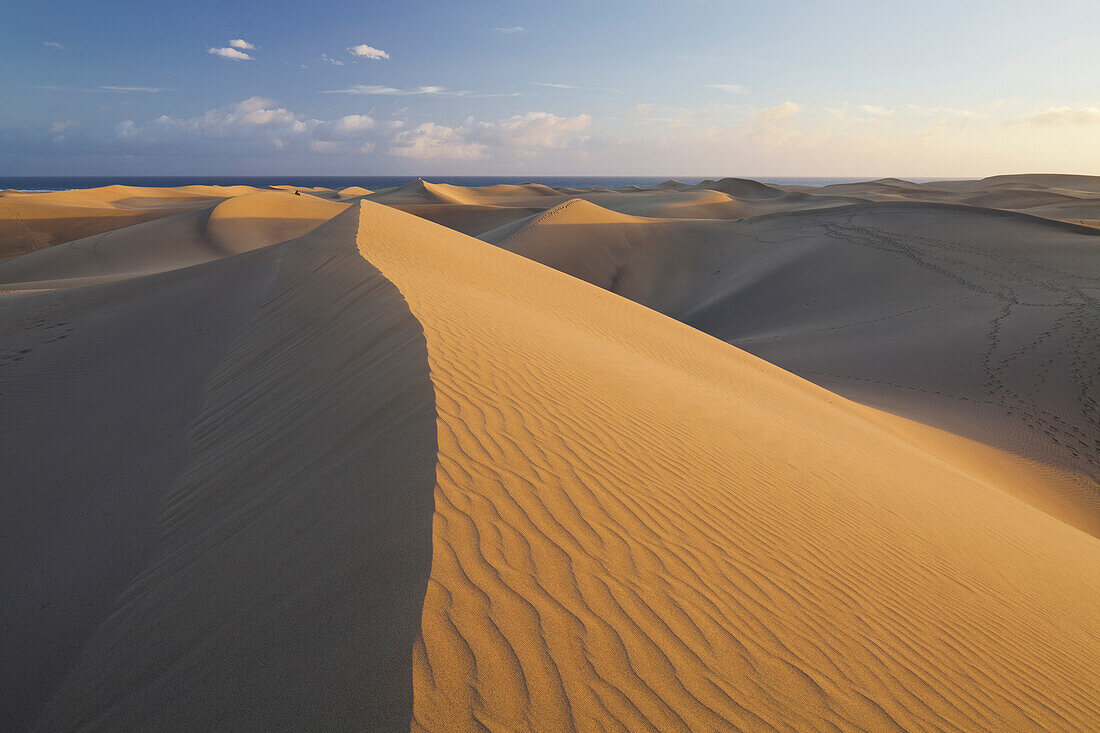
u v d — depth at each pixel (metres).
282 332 10.30
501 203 97.94
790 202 77.56
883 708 3.26
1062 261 27.03
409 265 12.86
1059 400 16.23
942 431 14.34
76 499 6.67
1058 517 10.74
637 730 2.71
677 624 3.38
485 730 2.54
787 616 3.75
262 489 5.37
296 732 2.71
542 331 8.97
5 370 10.76
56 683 4.16
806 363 21.25
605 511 4.26
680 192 87.12
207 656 3.49
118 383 10.08
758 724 2.91
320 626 3.23
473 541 3.58
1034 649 4.36
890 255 31.75
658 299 36.69
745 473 5.69
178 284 17.03
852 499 6.05
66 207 68.56
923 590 4.65
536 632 3.06
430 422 4.92
